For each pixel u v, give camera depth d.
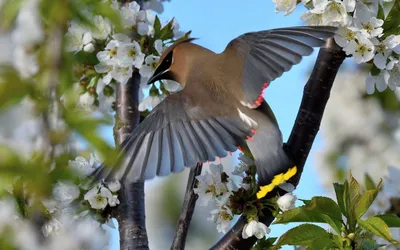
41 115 4.57
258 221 4.96
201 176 4.99
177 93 4.91
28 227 4.64
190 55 4.95
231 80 4.89
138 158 4.82
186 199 5.05
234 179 4.98
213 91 4.89
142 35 5.15
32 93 4.56
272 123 4.90
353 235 4.89
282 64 4.84
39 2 4.57
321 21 4.96
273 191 4.95
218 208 4.99
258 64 4.87
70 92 4.57
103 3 4.62
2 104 4.55
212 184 4.99
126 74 5.12
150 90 5.18
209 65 4.92
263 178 4.89
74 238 4.86
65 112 4.57
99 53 5.10
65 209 4.96
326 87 4.96
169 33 5.16
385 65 4.97
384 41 4.96
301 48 4.83
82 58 4.62
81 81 5.15
